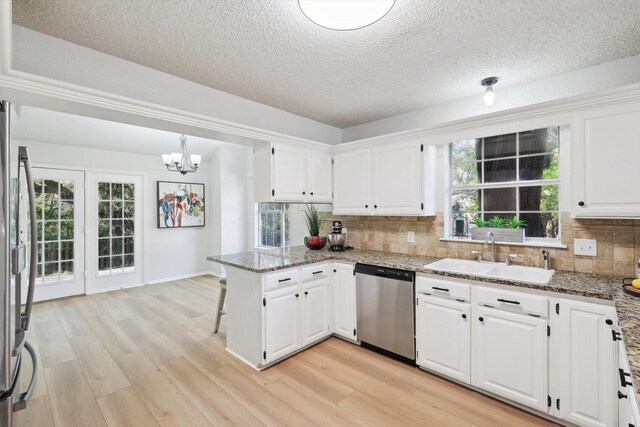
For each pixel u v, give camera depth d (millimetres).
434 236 3062
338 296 3098
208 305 4320
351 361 2705
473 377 2221
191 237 6082
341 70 2357
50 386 2340
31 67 1842
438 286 2385
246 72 2385
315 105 3123
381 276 2742
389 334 2699
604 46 2018
